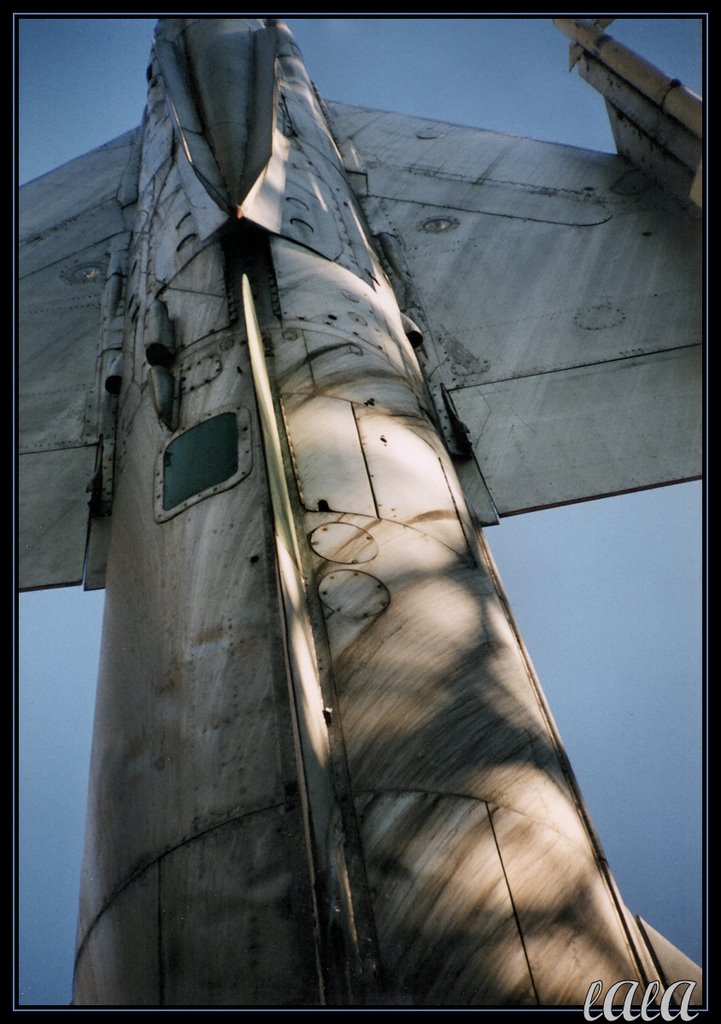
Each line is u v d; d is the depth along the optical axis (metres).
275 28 13.91
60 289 12.73
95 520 9.01
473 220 12.80
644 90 12.12
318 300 7.90
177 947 4.36
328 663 5.21
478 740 5.00
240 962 4.14
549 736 5.47
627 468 8.86
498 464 9.07
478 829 4.61
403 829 4.55
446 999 4.04
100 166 16.30
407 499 6.27
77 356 11.35
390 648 5.28
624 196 12.76
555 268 11.61
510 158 14.27
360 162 14.17
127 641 5.92
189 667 5.31
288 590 5.15
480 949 4.21
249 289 6.86
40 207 15.11
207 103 9.85
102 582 8.44
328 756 4.81
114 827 5.14
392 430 6.86
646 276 11.18
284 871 4.29
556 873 4.62
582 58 13.58
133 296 9.23
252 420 6.50
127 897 4.76
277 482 5.66
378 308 8.47
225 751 4.84
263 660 5.08
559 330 10.62
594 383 9.82
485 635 5.64
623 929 4.73
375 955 4.15
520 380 10.02
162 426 7.00
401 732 4.92
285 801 4.50
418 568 5.79
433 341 10.66
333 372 7.17
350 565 5.67
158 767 5.08
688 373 9.72
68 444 10.07
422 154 14.78
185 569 5.80
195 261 8.46
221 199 8.55
